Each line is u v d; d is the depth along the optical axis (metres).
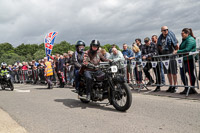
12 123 4.04
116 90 4.79
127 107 4.56
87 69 5.30
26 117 4.50
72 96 7.32
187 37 6.29
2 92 9.86
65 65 10.91
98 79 5.02
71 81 10.66
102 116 4.35
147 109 4.83
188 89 6.15
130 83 8.67
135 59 8.26
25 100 6.85
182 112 4.44
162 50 7.02
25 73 16.64
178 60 6.38
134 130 3.42
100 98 5.00
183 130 3.38
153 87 8.34
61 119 4.23
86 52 5.35
